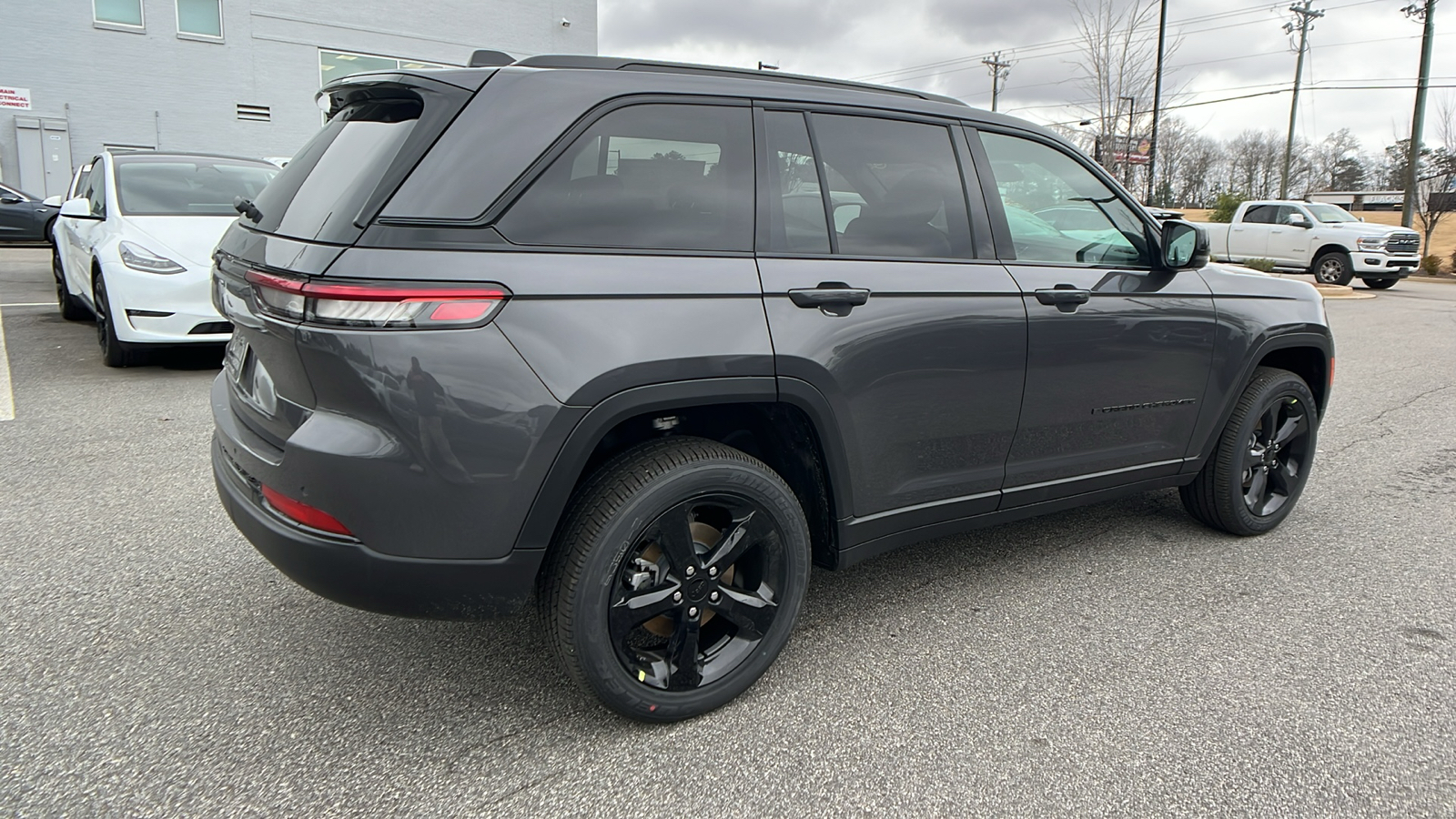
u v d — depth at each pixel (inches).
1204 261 123.7
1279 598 129.3
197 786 83.1
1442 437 227.3
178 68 749.9
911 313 103.7
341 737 91.6
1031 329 114.3
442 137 82.0
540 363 80.7
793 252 97.7
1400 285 804.6
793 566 100.1
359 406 77.9
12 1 687.7
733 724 95.7
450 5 849.5
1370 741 93.7
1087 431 125.9
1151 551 147.5
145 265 236.5
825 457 100.5
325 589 83.2
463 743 91.0
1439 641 116.5
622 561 88.5
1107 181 129.6
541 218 83.7
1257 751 91.7
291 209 91.1
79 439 190.9
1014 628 118.7
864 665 108.5
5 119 698.2
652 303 86.7
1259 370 150.3
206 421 206.1
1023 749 91.6
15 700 96.0
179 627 113.2
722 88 97.1
